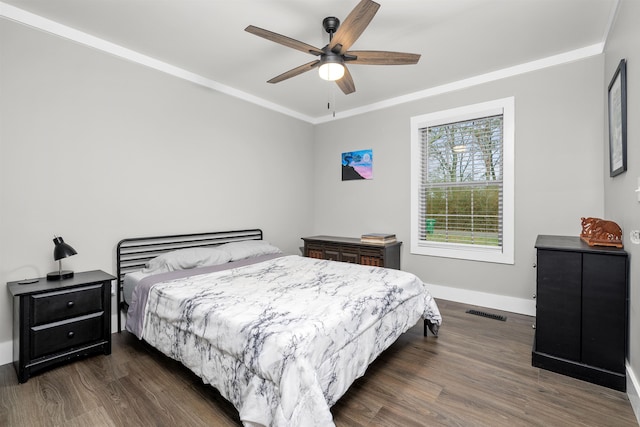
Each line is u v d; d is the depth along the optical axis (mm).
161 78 2955
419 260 3736
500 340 2467
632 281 1713
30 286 2020
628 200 1834
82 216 2480
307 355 1354
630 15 1801
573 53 2723
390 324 2057
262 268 2754
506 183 3098
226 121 3531
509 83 3062
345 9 2137
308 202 4676
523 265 3043
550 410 1617
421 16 2209
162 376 1951
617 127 2082
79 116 2451
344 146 4402
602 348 1838
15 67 2146
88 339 2154
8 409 1628
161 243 2979
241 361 1463
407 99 3756
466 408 1637
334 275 2477
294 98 3910
